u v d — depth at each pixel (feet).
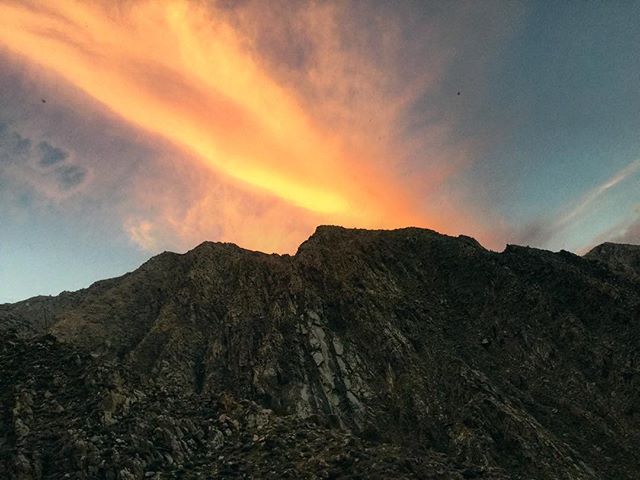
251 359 232.12
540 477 153.69
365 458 100.42
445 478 97.55
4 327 212.43
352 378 215.92
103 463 90.27
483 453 163.94
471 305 251.39
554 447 164.45
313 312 249.55
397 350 224.12
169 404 120.47
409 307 252.83
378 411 199.72
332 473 95.09
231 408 125.59
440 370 211.41
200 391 223.71
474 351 222.89
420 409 194.49
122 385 116.88
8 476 84.48
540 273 256.52
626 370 193.57
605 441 172.14
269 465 99.04
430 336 234.38
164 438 103.30
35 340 128.26
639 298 227.40
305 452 104.17
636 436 170.40
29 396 104.78
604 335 213.25
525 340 220.84
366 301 254.27
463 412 184.65
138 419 105.91
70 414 102.73
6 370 113.09
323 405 204.33
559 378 201.36
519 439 167.22
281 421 120.78
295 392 208.95
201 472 96.68
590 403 187.83
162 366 233.14
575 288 238.89
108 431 99.55
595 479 152.97
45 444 93.15
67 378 115.03
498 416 177.68
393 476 93.25
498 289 250.37
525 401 193.36
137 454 95.20
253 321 255.50
